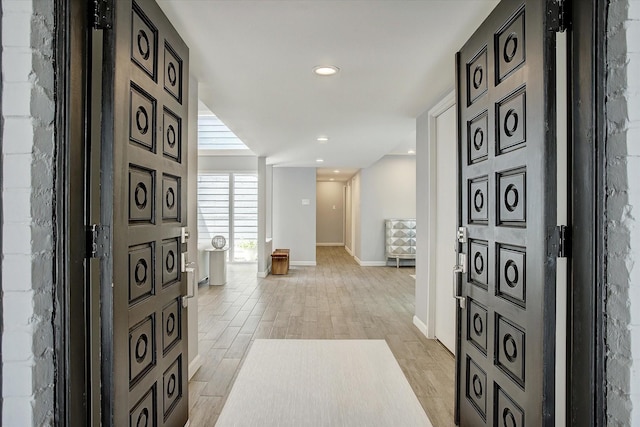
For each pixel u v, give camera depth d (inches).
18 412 44.4
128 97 56.9
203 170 364.5
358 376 118.0
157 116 68.0
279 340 151.4
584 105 48.1
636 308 43.4
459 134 84.8
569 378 51.5
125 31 55.8
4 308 44.4
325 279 288.7
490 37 69.4
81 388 50.4
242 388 109.7
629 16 43.7
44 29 46.1
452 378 116.3
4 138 44.6
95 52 58.0
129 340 58.1
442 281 144.9
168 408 74.2
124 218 56.2
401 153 350.0
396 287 258.5
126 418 56.8
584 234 48.3
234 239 366.6
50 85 46.9
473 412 77.9
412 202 362.3
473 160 78.3
